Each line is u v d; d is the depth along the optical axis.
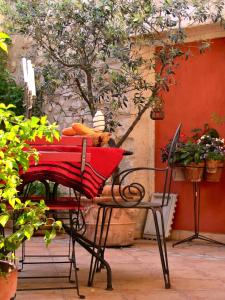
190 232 5.77
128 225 5.23
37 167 2.78
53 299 2.96
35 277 3.35
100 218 5.10
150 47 5.96
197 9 5.31
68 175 2.87
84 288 3.26
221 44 5.70
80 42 5.49
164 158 5.48
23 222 2.03
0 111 2.00
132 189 5.07
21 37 7.55
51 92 6.00
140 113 5.44
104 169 3.11
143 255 4.72
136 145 6.00
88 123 6.38
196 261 4.41
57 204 3.11
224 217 5.57
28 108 3.46
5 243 2.02
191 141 5.64
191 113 5.84
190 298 3.04
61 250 4.87
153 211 3.32
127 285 3.38
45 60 6.61
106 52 5.43
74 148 2.95
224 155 5.29
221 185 5.60
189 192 5.79
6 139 2.02
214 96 5.72
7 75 7.54
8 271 1.94
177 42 5.34
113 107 5.43
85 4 5.40
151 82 6.00
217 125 5.68
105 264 3.29
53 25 5.61
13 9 6.38
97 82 5.68
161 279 3.60
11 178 1.97
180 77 5.93
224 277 3.70
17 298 2.97
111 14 5.30
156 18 5.27
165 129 5.99
